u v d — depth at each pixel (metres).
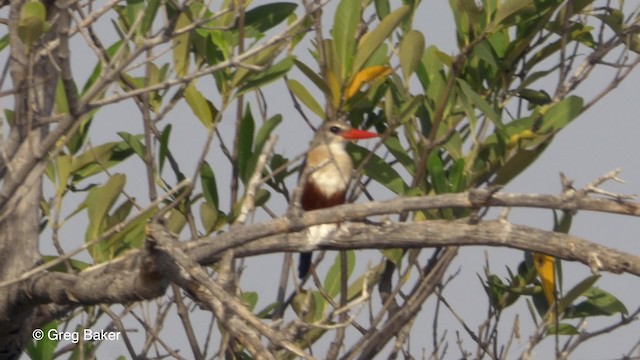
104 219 9.84
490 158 10.59
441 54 10.52
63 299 8.67
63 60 7.60
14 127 8.48
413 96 10.99
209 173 10.62
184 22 10.57
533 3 10.34
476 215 8.11
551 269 10.38
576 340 9.99
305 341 10.89
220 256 8.09
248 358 10.88
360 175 10.62
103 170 10.78
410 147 11.16
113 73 7.90
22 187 9.02
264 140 10.53
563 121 10.13
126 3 11.20
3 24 9.95
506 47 11.52
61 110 10.27
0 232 9.17
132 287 8.15
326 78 10.27
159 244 7.45
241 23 10.18
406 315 10.24
